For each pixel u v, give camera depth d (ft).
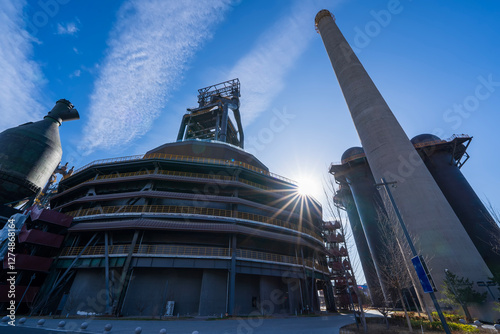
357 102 118.73
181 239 90.48
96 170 112.37
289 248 109.81
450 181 135.33
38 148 150.92
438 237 76.59
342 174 176.65
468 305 64.75
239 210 105.50
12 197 134.21
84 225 89.45
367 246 164.86
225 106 188.96
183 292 82.12
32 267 80.18
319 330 49.75
